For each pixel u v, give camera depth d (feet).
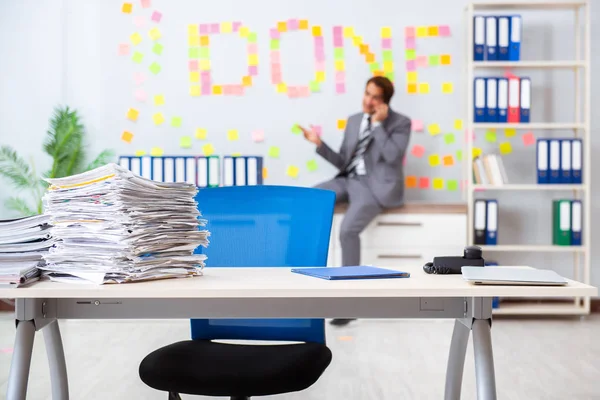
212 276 5.16
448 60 16.07
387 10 16.10
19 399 4.65
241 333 6.58
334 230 14.64
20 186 16.43
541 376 10.41
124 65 16.17
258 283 4.71
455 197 16.12
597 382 10.07
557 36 16.07
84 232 4.86
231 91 16.20
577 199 15.39
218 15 16.20
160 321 14.73
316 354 5.72
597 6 16.08
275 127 16.21
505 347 12.32
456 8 16.05
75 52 16.24
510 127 14.83
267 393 5.29
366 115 15.08
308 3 16.15
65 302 4.86
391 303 4.83
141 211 4.92
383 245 14.57
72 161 15.96
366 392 9.58
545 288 4.46
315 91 16.15
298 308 4.82
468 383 9.95
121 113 16.19
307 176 16.16
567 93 16.08
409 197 16.16
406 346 12.39
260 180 14.99
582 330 13.84
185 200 5.30
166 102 16.21
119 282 4.72
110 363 11.15
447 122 16.08
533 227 16.22
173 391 5.44
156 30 16.19
